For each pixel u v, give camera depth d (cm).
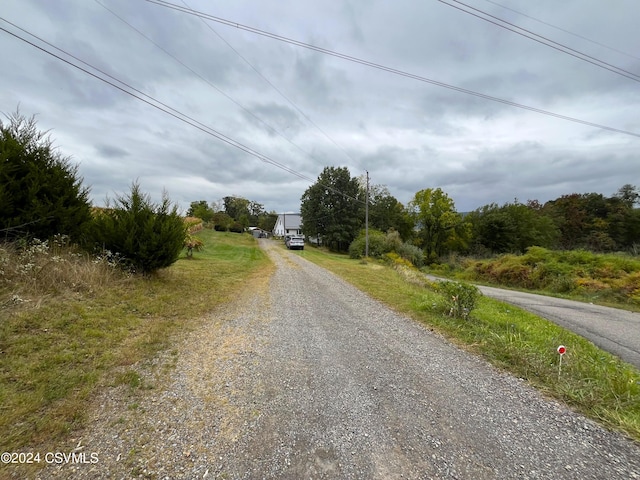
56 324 385
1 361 289
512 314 846
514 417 259
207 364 344
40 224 560
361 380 323
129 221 649
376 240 2788
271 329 489
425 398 288
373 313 628
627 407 281
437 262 3603
